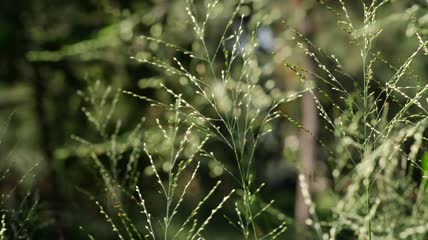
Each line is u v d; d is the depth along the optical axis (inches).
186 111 147.7
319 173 135.3
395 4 127.8
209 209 190.4
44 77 241.0
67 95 231.0
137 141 108.9
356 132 77.5
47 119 226.8
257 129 98.9
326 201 139.6
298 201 188.4
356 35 76.4
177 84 163.3
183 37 188.1
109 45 207.2
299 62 197.3
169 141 79.4
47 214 115.0
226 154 169.9
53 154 186.5
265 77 161.0
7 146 166.2
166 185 136.7
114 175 104.4
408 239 110.0
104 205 109.6
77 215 129.3
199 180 187.5
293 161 142.6
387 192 111.0
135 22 209.5
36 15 248.4
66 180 148.0
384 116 87.7
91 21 236.8
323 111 76.5
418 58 167.5
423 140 96.7
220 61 160.7
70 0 239.6
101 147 121.8
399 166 121.0
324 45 209.6
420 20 96.2
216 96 90.0
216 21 183.0
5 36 248.5
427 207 107.3
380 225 106.9
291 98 79.6
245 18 183.5
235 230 184.1
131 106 191.8
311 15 218.7
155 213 137.6
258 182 138.6
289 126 216.2
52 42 242.1
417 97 73.2
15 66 253.8
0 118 245.0
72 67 237.9
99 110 117.1
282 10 217.5
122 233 105.4
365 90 75.5
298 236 123.3
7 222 88.8
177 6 209.3
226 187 191.0
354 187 108.7
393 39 167.6
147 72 196.4
